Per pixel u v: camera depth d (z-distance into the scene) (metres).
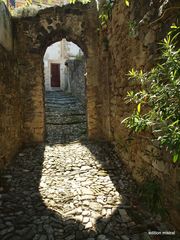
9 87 4.82
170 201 2.37
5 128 4.32
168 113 1.68
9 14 5.40
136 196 3.23
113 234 2.41
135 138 3.62
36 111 6.16
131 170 3.89
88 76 6.40
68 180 3.85
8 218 2.67
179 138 1.49
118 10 4.40
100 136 6.49
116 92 4.88
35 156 5.07
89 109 6.45
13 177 3.90
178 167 2.19
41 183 3.72
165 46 1.82
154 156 2.78
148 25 2.83
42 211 2.86
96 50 6.36
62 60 17.36
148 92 2.13
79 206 2.99
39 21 6.08
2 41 4.53
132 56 3.61
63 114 9.55
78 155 5.12
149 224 2.56
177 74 1.65
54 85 17.38
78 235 2.40
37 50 6.10
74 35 6.38
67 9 6.18
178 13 2.14
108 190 3.46
